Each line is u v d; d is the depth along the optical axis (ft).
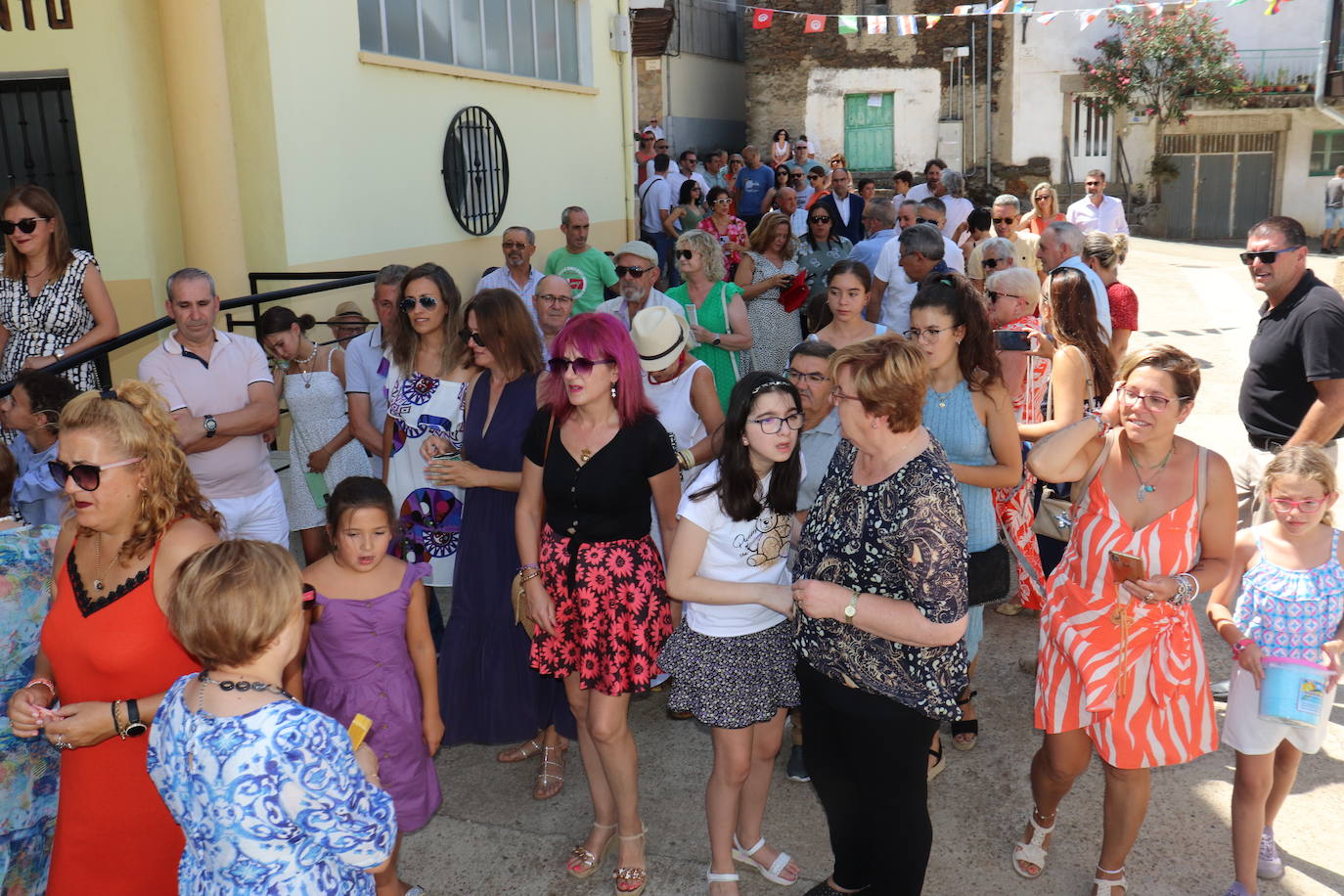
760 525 10.31
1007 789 13.14
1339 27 52.65
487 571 13.04
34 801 9.49
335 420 16.99
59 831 8.77
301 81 25.02
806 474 12.92
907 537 8.86
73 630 8.55
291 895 6.95
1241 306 43.75
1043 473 10.24
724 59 81.71
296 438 17.04
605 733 10.88
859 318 15.48
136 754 8.57
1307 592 10.55
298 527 17.31
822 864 11.80
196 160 23.62
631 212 44.91
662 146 54.44
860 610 9.11
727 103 83.15
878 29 54.08
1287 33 76.33
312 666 11.22
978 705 15.19
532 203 36.70
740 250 23.22
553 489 11.14
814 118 79.15
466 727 13.14
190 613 6.91
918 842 9.73
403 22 29.35
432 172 30.63
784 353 22.43
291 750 6.83
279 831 6.82
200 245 23.99
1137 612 10.06
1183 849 11.84
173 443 8.73
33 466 13.48
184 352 13.97
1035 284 15.56
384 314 15.89
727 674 10.43
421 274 13.75
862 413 8.88
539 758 14.34
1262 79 76.95
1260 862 11.30
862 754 9.62
